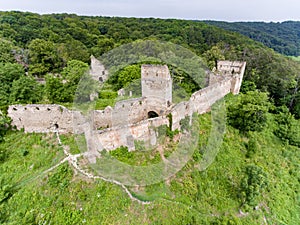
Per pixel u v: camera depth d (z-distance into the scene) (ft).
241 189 68.95
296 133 110.22
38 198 54.80
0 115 75.36
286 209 77.00
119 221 51.42
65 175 58.80
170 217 54.54
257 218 66.44
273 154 96.43
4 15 246.06
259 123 98.58
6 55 137.49
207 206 61.87
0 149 68.74
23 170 63.21
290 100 145.89
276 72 166.09
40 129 76.33
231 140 88.84
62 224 50.55
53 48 148.87
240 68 135.23
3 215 52.39
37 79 132.46
